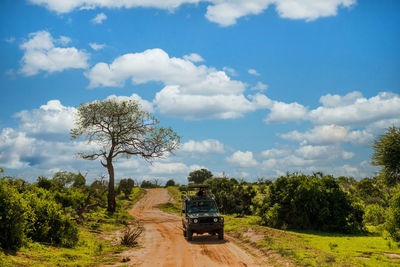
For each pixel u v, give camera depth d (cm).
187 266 1153
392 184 2023
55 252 1302
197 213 1833
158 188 13725
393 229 1655
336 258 1146
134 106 4156
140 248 1591
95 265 1183
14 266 978
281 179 2553
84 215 2936
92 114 4025
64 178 4744
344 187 4019
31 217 1407
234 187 3753
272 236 1723
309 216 2366
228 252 1415
